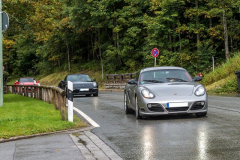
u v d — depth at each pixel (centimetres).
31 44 7169
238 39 3628
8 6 2166
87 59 5900
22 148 681
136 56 4169
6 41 2183
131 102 1132
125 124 961
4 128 855
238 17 3891
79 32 4872
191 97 990
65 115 1007
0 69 1481
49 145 702
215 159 545
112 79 3619
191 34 3997
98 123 1002
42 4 2262
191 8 3516
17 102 1761
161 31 3522
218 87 2144
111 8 4428
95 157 591
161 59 3456
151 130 841
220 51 3738
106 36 5066
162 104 979
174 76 1106
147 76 1109
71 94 990
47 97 1708
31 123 919
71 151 639
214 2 3234
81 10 4362
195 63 3350
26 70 7775
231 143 655
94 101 1861
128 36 4256
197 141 687
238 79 1969
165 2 3388
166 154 592
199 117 1023
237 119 961
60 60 6372
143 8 4153
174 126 884
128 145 680
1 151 659
